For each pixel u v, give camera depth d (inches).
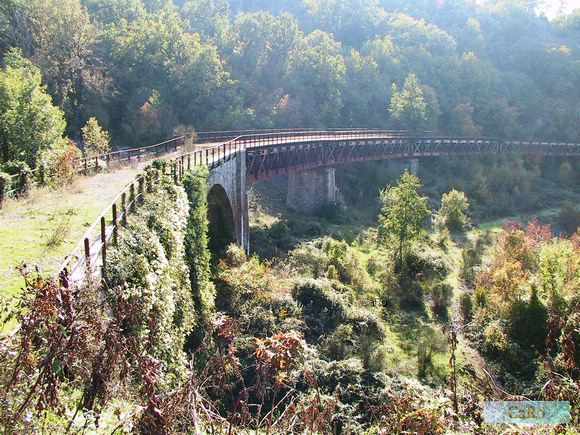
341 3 4813.0
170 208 669.3
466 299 1186.0
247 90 2918.3
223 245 1206.3
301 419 239.6
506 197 2736.2
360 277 1274.6
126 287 407.5
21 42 2386.8
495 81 4067.4
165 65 2650.1
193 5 3754.9
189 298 675.4
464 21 5610.2
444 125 3676.2
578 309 423.2
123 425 209.8
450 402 273.3
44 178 890.1
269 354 223.3
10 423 191.6
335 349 841.5
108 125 2429.9
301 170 1862.7
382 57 3804.1
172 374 481.4
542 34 5433.1
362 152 2348.7
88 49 2532.0
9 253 483.2
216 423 225.5
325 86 3216.0
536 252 1368.1
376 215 2255.2
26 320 193.6
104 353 205.0
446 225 2079.2
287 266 1217.4
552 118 4079.7
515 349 965.8
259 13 3565.5
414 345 997.8
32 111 1258.0
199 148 1489.9
